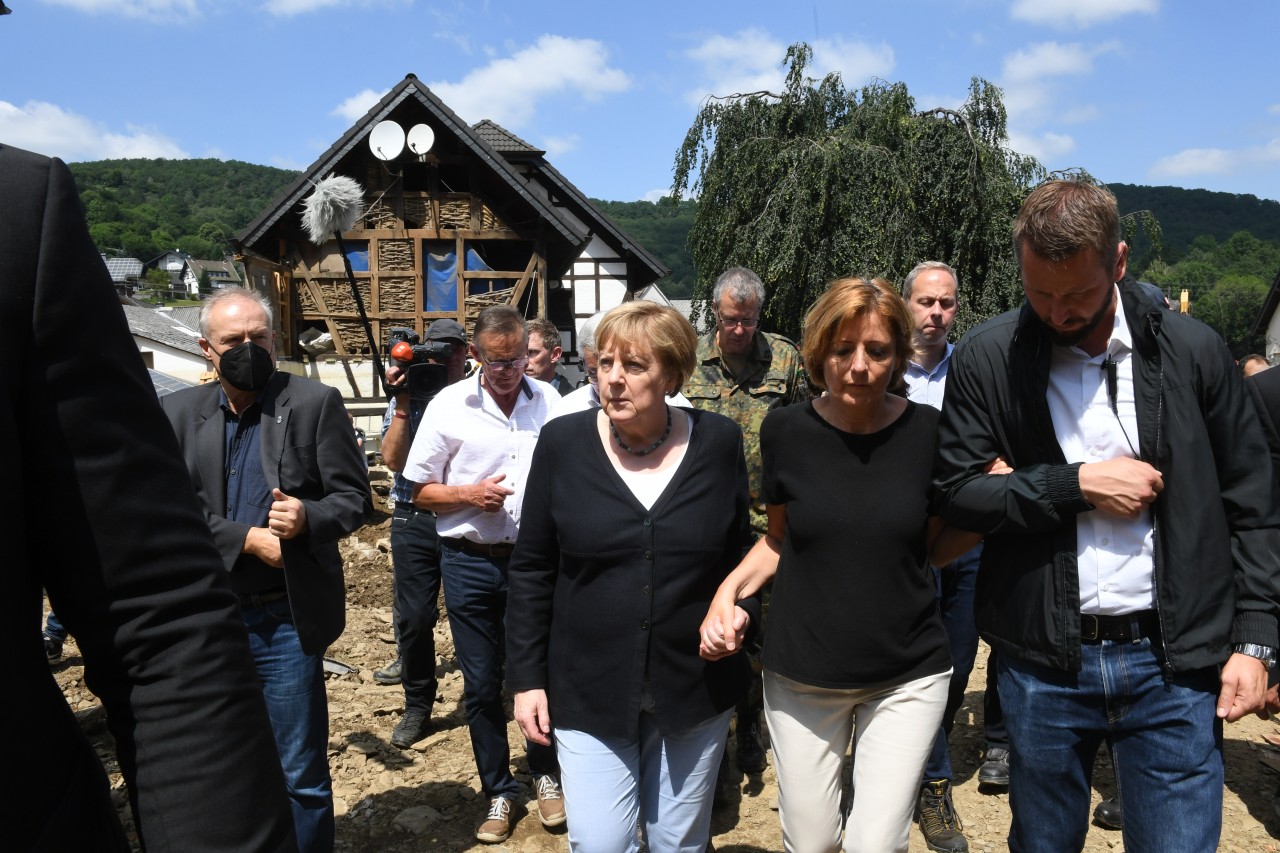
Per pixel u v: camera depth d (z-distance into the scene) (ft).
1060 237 6.03
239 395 9.26
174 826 2.98
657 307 7.77
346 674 16.87
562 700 7.73
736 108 45.96
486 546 11.38
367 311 50.52
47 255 2.96
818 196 39.93
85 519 2.96
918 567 7.82
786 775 8.16
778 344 12.51
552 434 8.08
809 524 7.87
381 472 36.96
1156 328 6.54
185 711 3.05
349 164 50.70
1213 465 6.52
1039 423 6.95
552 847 11.17
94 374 3.02
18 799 2.88
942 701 7.84
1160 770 6.70
